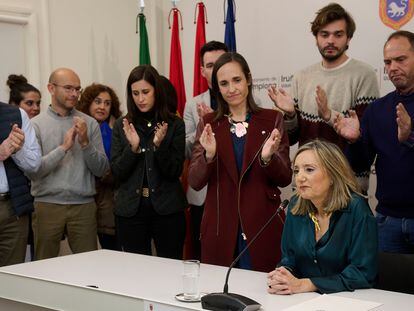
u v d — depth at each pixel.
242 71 2.55
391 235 2.70
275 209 2.52
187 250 3.78
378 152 2.73
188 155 3.36
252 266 2.45
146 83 3.03
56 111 3.37
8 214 2.97
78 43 4.58
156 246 3.14
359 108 3.09
